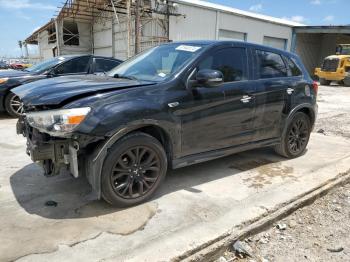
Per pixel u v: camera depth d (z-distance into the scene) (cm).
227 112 404
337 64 2277
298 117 508
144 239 286
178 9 2005
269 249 300
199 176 432
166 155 368
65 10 2178
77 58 842
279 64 488
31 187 387
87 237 288
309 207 380
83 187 388
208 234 295
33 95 333
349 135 714
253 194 380
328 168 471
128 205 341
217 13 2216
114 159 320
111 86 338
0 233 291
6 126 714
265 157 520
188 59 383
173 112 352
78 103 306
